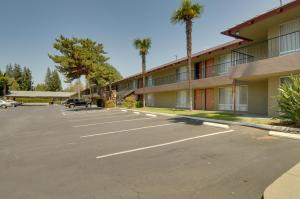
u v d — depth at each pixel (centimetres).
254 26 1477
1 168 716
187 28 2266
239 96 2122
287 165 607
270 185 486
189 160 696
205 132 1112
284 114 1191
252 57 1961
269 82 1503
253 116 1548
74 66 3853
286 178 518
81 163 727
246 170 588
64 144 1036
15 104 6372
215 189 490
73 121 2039
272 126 1080
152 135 1125
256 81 1830
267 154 711
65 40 3784
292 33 1275
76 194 503
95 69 3931
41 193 517
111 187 530
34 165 732
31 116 2905
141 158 747
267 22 1408
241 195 457
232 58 2147
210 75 2561
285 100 1082
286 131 996
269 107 1495
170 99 3538
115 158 764
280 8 1230
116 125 1573
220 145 852
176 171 610
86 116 2505
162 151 817
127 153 816
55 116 2781
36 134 1378
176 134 1112
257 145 821
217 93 2445
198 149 815
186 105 3052
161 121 1638
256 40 1770
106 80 4478
